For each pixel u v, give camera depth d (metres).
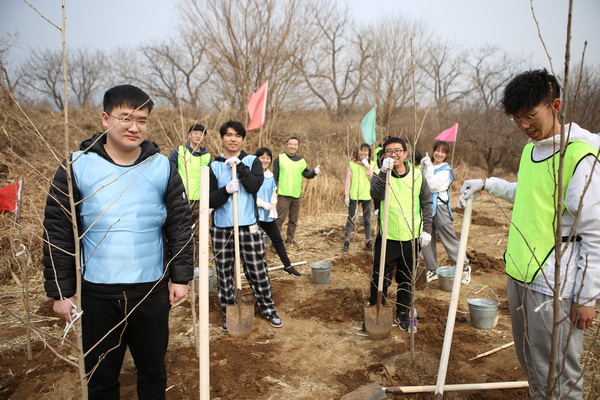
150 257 2.17
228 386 2.98
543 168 2.05
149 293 2.10
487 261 5.92
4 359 3.36
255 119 4.11
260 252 3.89
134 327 2.22
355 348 3.57
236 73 14.92
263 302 4.01
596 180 1.87
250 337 3.75
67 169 1.78
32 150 9.27
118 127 2.00
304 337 3.77
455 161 20.64
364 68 22.62
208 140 12.59
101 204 2.05
